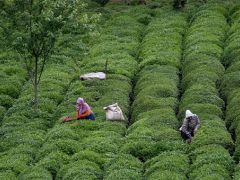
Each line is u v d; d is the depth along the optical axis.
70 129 76.94
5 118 85.25
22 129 79.56
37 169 66.06
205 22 121.62
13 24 85.69
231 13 128.88
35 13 84.62
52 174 66.50
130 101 91.56
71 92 92.94
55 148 71.12
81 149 71.50
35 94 86.19
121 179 61.28
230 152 69.00
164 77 95.56
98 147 71.12
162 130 75.00
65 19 84.44
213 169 61.56
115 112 80.88
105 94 90.62
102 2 149.88
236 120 76.12
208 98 84.12
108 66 103.06
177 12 133.12
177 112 84.00
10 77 101.06
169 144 70.25
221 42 111.56
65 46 87.50
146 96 87.31
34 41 84.62
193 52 105.69
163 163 64.50
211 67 97.06
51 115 85.31
